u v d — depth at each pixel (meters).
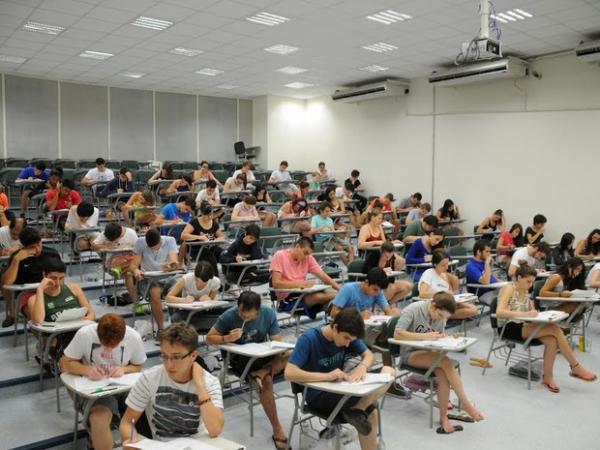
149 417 2.48
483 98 11.32
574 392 4.55
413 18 7.83
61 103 13.77
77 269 6.93
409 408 4.21
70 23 8.20
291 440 3.61
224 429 3.79
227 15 7.80
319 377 2.99
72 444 3.43
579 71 9.68
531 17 7.68
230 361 3.83
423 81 12.62
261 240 7.56
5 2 7.20
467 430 3.83
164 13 7.70
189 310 4.41
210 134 16.09
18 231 5.55
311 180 13.97
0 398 3.98
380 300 4.63
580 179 9.78
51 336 3.73
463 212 11.87
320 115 15.89
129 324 5.32
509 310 4.80
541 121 10.31
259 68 11.68
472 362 5.22
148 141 15.12
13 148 13.17
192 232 6.51
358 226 9.50
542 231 9.39
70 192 7.78
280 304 5.35
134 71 12.21
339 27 8.37
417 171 12.89
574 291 5.43
